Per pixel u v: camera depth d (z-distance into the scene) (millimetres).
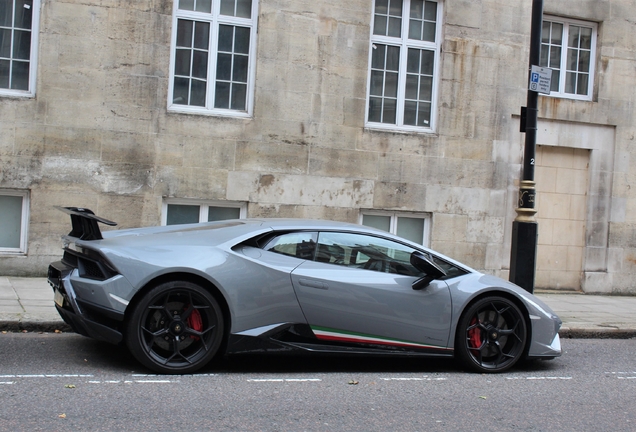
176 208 10891
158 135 10594
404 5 12062
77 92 10227
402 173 11836
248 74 11188
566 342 8711
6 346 6422
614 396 6047
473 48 12188
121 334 5520
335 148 11484
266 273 5852
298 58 11266
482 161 12242
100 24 10305
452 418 5047
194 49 10977
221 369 6059
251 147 11039
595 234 12922
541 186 12742
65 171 10188
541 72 9266
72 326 5793
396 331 6176
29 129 10031
